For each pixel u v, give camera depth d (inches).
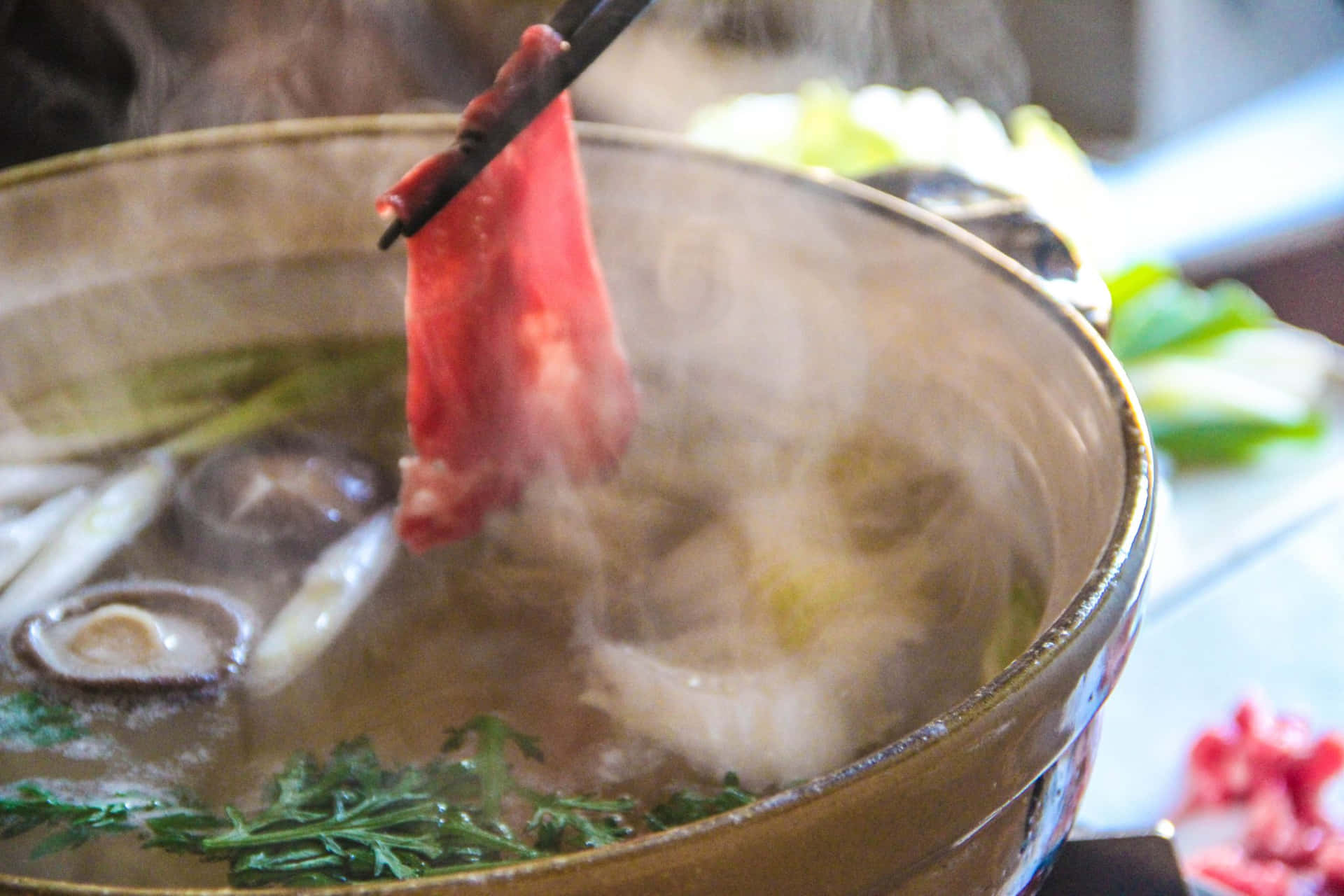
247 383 33.8
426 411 30.5
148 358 33.8
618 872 24.3
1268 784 38.6
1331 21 83.3
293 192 33.7
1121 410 27.9
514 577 30.9
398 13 49.3
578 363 30.8
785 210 32.5
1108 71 73.1
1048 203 48.6
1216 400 46.9
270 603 30.5
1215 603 41.9
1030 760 25.6
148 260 33.5
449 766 28.1
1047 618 27.3
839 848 24.8
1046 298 29.6
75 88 42.7
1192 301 51.2
